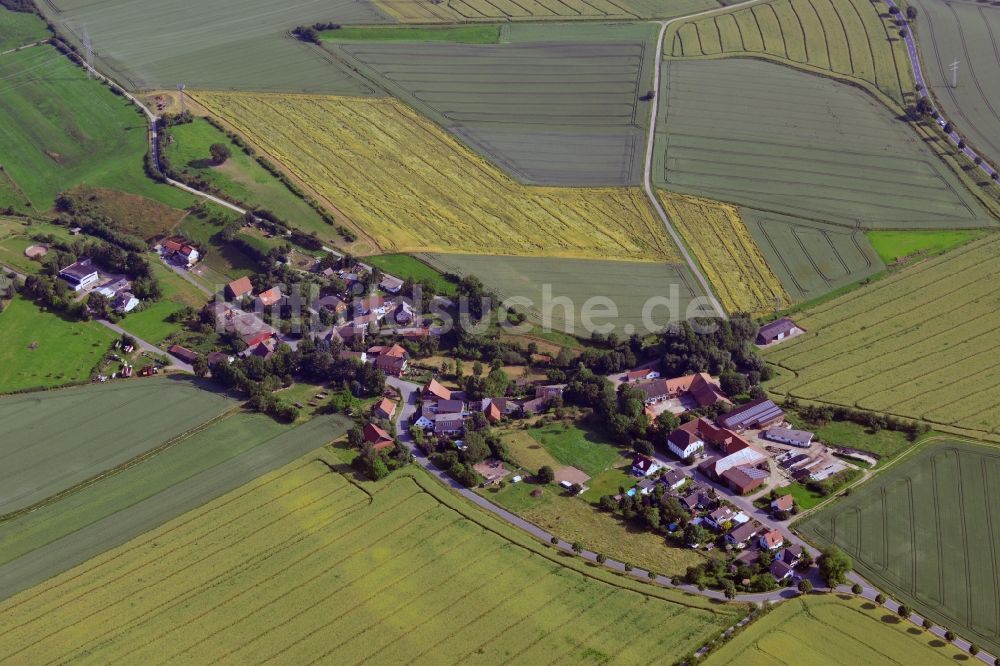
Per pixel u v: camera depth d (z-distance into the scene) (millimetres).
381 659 147625
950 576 165375
